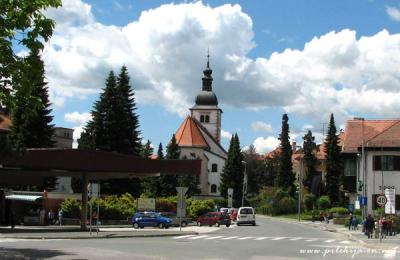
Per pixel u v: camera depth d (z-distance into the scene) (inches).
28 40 637.9
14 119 2476.6
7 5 619.5
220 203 4394.7
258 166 6161.4
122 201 2352.4
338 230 2041.1
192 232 1626.5
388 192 1477.6
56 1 639.1
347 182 2450.8
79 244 1082.7
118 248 992.2
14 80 647.8
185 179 4067.4
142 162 1641.2
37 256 804.6
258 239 1393.9
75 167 1536.7
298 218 3211.1
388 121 2632.9
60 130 3978.8
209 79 5748.0
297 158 5118.1
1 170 1710.1
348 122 2674.7
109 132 2822.3
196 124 5093.5
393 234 1716.3
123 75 2923.2
